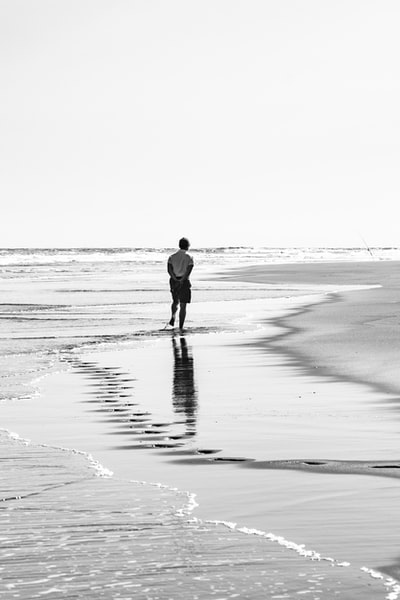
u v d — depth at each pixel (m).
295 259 183.62
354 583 5.64
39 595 5.48
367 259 182.38
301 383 16.05
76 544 6.52
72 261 182.25
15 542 6.58
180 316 28.00
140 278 80.38
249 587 5.59
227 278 76.56
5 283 70.12
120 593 5.52
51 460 9.69
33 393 15.12
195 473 9.02
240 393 14.94
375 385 15.62
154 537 6.68
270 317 33.12
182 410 13.24
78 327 29.78
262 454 10.02
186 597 5.43
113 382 16.53
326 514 7.27
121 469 9.25
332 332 26.38
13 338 25.95
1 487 8.39
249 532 6.78
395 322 29.53
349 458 9.72
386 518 7.11
